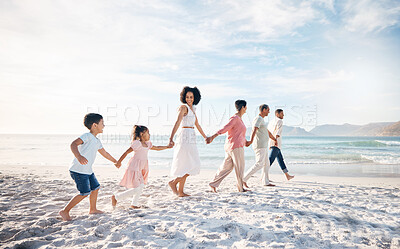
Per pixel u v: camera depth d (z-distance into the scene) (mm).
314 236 2584
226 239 2492
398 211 3566
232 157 4957
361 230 2771
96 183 3482
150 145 4012
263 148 5469
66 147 28922
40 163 12906
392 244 2387
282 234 2627
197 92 4625
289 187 5656
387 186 5848
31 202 4145
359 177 7574
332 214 3400
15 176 7496
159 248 2281
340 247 2324
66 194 4781
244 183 5547
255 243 2396
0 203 4059
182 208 3715
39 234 2652
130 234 2609
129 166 3824
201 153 19719
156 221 3072
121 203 4199
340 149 22031
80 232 2697
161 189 5375
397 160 13031
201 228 2818
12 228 2797
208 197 4523
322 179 7109
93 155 3289
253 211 3553
